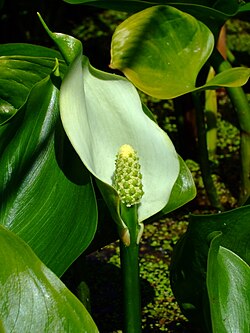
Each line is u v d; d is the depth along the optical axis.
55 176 0.19
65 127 0.17
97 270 0.35
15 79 0.23
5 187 0.19
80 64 0.17
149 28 0.26
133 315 0.19
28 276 0.16
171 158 0.19
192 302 0.20
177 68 0.26
